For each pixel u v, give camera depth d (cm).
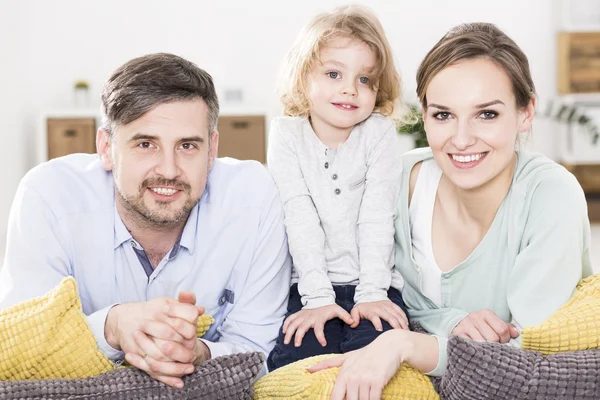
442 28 626
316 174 174
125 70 134
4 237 531
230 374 118
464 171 145
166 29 634
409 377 124
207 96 137
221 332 153
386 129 179
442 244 161
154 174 133
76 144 578
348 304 165
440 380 123
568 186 147
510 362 113
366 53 172
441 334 153
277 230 155
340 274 172
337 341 153
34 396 109
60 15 625
